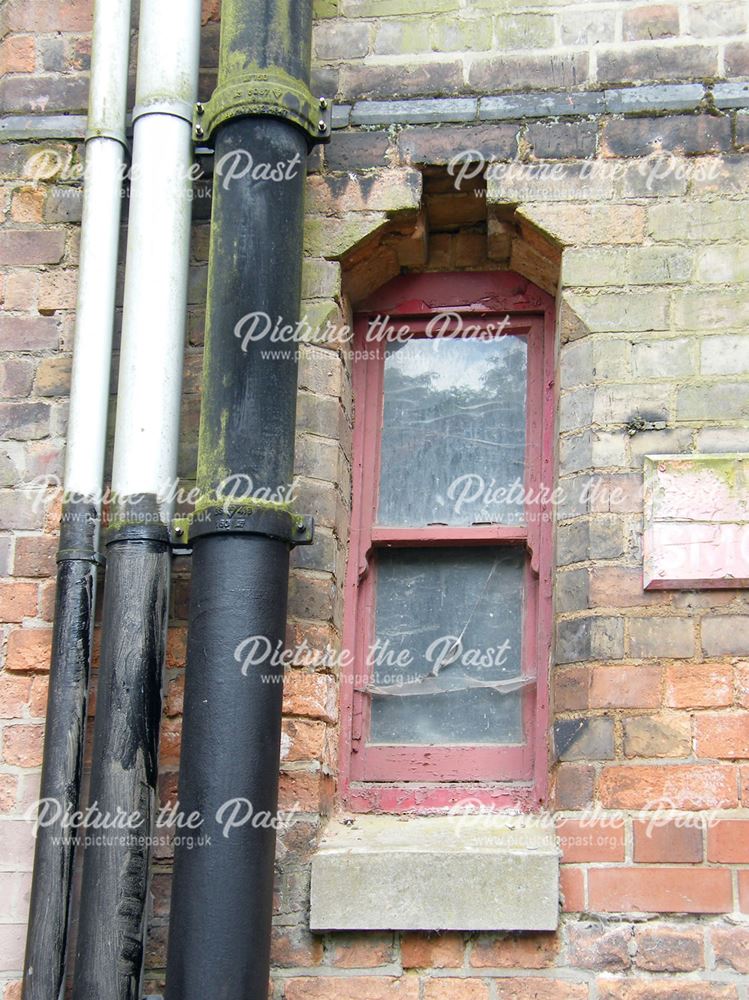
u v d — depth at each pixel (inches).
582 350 144.4
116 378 148.9
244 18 146.2
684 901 128.4
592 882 129.7
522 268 156.4
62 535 141.3
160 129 148.9
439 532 151.3
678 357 142.6
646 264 145.6
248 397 134.6
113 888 127.9
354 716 147.3
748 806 130.1
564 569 139.6
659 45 152.5
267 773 127.5
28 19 161.2
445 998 128.3
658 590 136.3
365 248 152.0
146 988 131.2
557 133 150.5
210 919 122.6
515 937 129.4
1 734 139.8
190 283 151.0
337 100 154.3
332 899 130.5
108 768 130.9
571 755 133.4
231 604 129.6
